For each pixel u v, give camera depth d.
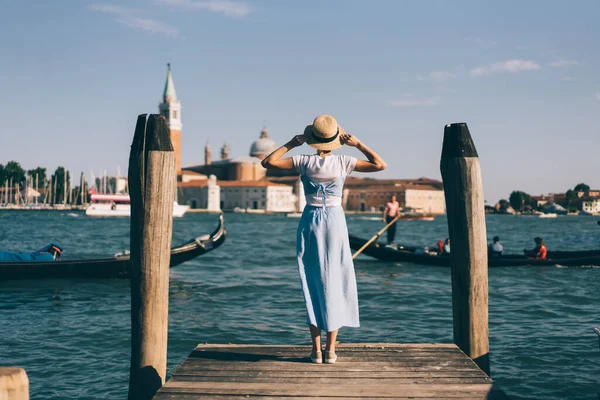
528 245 41.28
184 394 4.34
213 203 182.25
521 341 10.08
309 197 4.97
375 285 17.61
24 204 166.00
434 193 195.00
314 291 4.91
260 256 28.42
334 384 4.56
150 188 5.12
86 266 16.84
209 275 20.42
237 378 4.70
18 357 9.33
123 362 9.06
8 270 16.14
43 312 13.07
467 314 5.49
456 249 5.49
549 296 15.19
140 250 5.15
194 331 11.17
